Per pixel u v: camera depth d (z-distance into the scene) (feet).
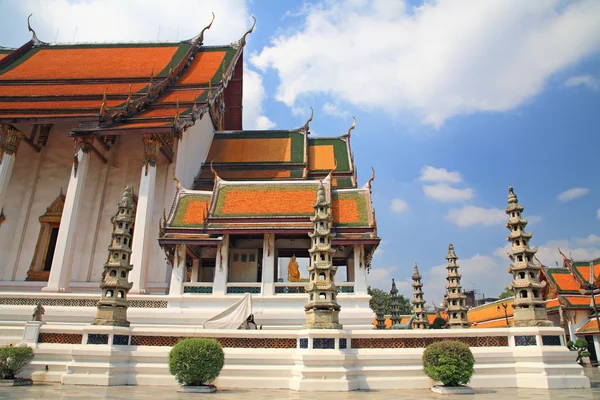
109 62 122.93
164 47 133.80
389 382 41.34
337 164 112.57
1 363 42.34
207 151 117.50
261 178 106.63
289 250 82.69
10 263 95.40
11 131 94.43
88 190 97.96
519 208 48.93
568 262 128.16
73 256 88.38
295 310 67.92
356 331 44.04
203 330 44.86
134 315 68.28
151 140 88.74
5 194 92.53
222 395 36.35
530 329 44.29
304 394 37.29
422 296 88.69
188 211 77.00
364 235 70.44
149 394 36.42
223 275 71.00
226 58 130.72
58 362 44.75
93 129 87.56
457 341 41.65
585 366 98.68
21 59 125.59
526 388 42.32
